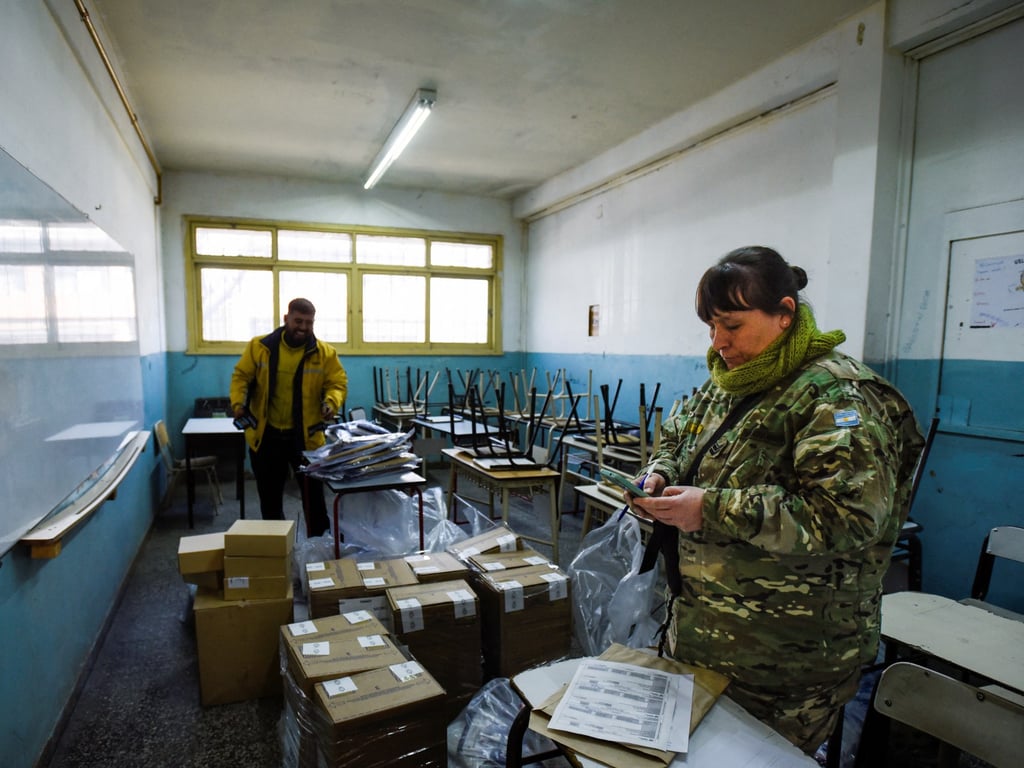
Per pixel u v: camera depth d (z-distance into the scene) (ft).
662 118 13.73
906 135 9.10
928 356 8.97
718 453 3.41
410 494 8.79
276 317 19.01
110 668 7.18
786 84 10.55
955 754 3.65
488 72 11.25
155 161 15.85
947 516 8.70
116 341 8.73
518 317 22.31
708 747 2.86
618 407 16.72
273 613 6.47
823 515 2.78
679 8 9.06
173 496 15.25
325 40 9.99
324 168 17.74
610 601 7.05
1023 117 7.75
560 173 18.43
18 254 4.82
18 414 4.74
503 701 5.53
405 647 5.41
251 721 6.15
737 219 12.42
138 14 9.09
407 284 20.74
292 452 10.39
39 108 6.07
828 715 3.36
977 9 7.75
